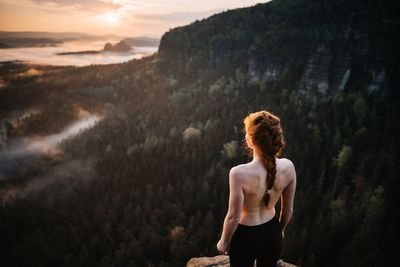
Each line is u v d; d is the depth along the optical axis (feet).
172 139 408.05
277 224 11.21
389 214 191.72
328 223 195.83
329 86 450.71
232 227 10.39
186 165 323.57
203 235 188.65
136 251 184.44
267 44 612.70
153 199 263.70
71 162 456.04
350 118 360.48
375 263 150.30
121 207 264.93
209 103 535.60
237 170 10.08
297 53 576.61
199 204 239.71
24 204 324.60
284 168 10.57
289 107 434.71
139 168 335.67
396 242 165.68
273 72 589.32
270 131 9.71
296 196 229.45
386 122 332.19
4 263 213.87
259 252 11.02
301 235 169.58
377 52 431.43
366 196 204.64
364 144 295.48
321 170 267.18
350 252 163.12
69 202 317.42
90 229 231.71
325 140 324.39
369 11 479.41
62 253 205.87
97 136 512.22
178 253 178.91
